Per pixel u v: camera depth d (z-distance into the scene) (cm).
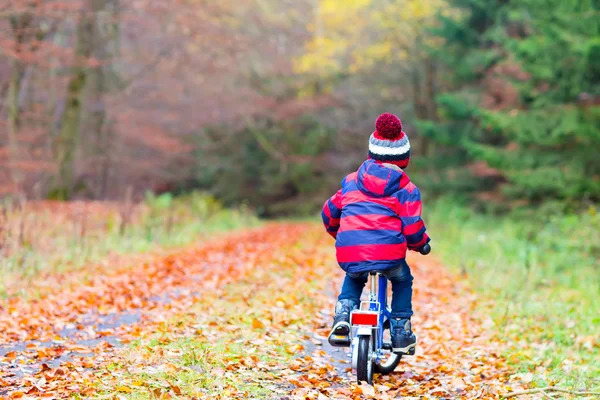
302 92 4022
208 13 2706
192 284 1026
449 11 3275
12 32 1912
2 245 1077
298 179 4369
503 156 1969
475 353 698
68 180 2409
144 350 603
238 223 2678
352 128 4000
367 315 509
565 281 1206
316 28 3738
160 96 2991
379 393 534
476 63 2656
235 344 638
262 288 986
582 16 1582
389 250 520
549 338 796
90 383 504
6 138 2123
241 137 4275
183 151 3375
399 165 541
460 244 1702
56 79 2409
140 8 2491
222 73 3219
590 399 524
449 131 2803
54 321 757
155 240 1650
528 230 1678
